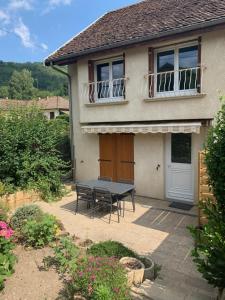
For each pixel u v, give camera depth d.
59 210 12.20
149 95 12.94
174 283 6.56
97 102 15.05
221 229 5.44
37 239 7.71
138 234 9.59
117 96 14.67
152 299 5.71
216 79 11.05
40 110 15.09
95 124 15.45
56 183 14.17
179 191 13.12
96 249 7.50
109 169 15.48
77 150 16.92
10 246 6.75
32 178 13.75
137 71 13.20
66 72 16.56
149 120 13.09
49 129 14.56
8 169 13.19
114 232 9.76
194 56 12.12
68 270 6.50
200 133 12.10
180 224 10.47
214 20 10.35
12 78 75.31
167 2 15.86
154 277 6.83
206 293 6.07
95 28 17.34
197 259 5.76
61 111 57.19
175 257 7.96
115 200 11.27
